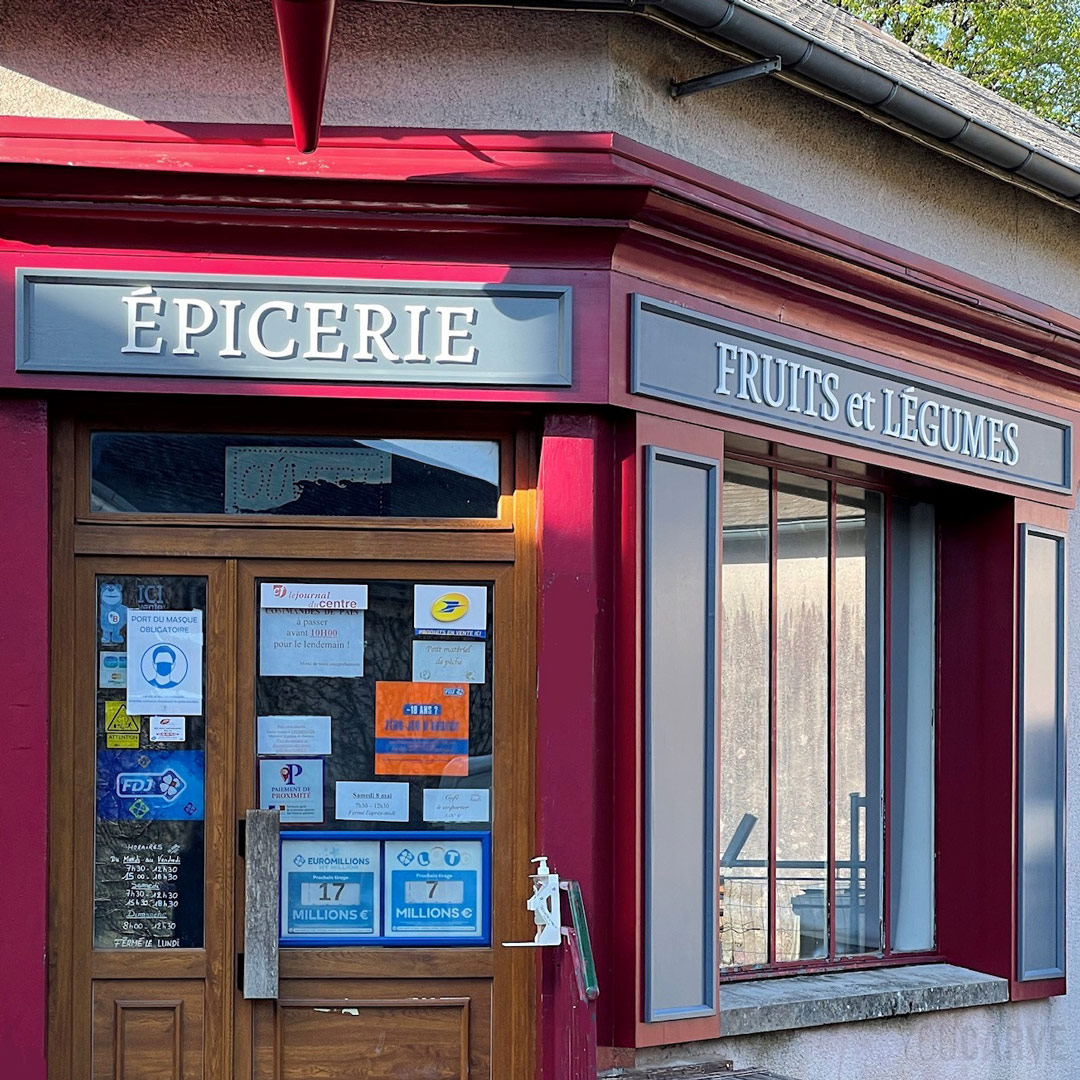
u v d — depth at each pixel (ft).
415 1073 19.74
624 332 19.80
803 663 24.22
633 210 19.36
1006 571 26.23
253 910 19.04
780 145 22.68
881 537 25.75
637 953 19.65
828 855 24.57
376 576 20.07
